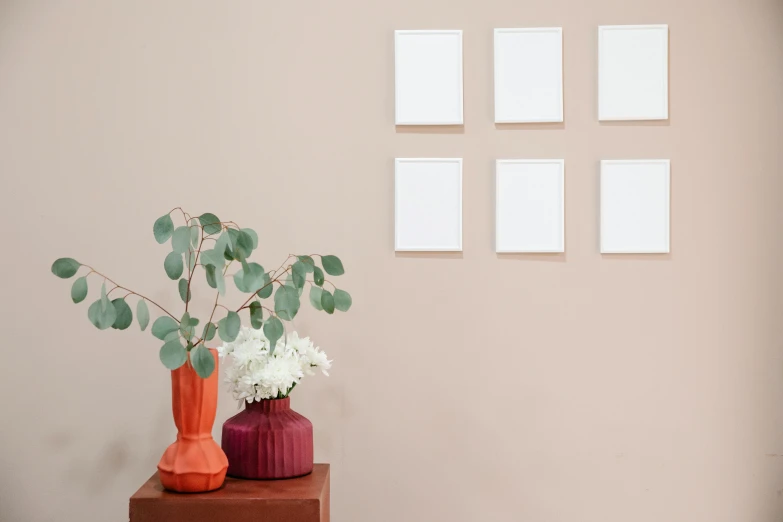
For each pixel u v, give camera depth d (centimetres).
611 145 228
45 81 227
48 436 225
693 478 225
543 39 227
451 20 229
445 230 226
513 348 226
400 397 226
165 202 227
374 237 227
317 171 228
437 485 225
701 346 227
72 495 225
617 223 226
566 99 228
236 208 227
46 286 226
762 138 228
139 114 228
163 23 228
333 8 229
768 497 225
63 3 228
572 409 226
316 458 225
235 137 228
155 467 226
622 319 227
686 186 228
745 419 226
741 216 227
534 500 225
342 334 227
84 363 226
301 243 227
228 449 188
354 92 228
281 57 228
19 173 226
